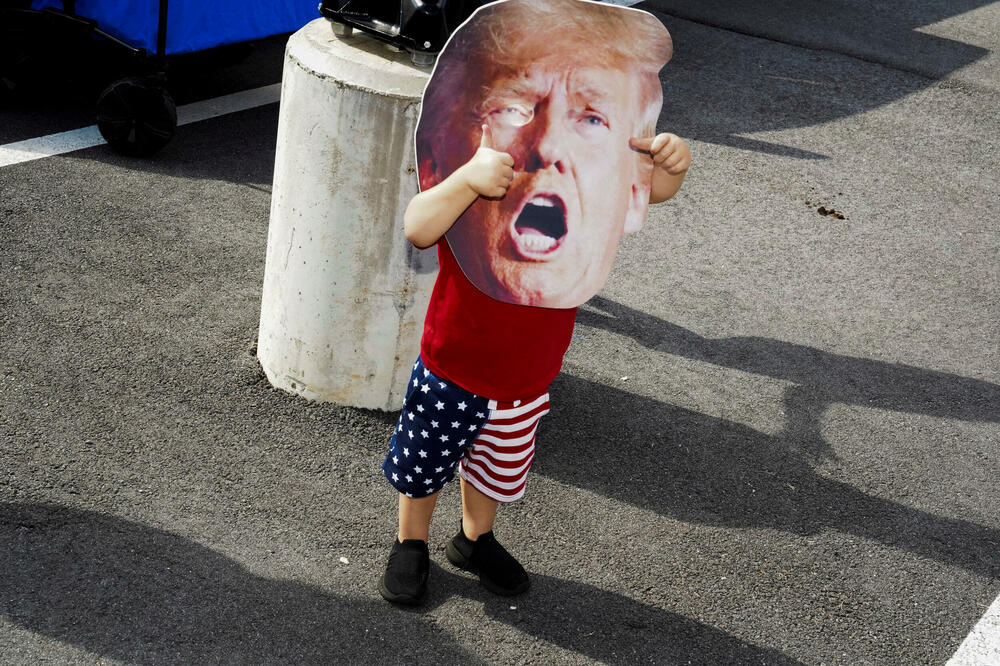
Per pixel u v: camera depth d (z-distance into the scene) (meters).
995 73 9.08
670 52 2.45
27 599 2.89
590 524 3.50
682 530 3.53
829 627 3.20
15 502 3.22
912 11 10.70
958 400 4.52
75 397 3.75
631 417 4.10
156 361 4.02
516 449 2.81
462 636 2.99
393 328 3.67
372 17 3.40
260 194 5.54
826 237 5.92
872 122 7.74
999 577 3.50
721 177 6.52
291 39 3.56
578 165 2.49
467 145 2.44
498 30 2.34
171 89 6.77
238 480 3.47
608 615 3.13
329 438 3.73
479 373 2.66
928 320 5.18
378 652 2.90
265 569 3.13
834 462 4.00
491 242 2.49
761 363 4.61
